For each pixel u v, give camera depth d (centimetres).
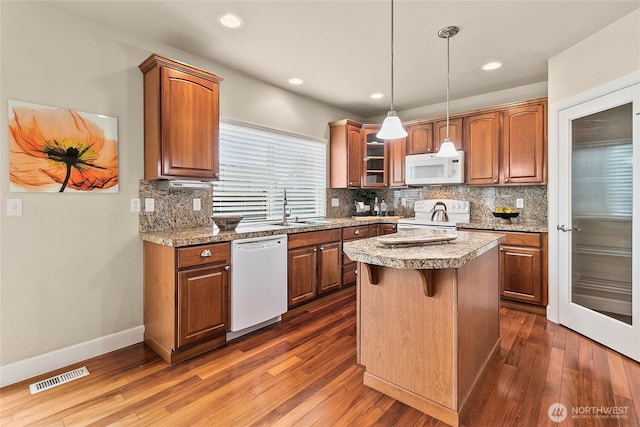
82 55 227
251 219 349
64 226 221
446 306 162
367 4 215
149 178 254
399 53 287
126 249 250
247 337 265
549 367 213
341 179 438
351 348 244
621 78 230
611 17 229
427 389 170
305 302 327
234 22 237
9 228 200
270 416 168
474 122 378
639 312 219
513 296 324
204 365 220
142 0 210
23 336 206
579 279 270
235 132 331
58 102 217
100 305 238
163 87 242
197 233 255
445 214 398
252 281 264
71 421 164
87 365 221
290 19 233
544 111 332
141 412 171
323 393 187
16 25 200
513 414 167
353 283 385
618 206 239
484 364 204
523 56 292
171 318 222
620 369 211
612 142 242
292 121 389
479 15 228
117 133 244
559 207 286
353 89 379
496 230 334
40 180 210
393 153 449
